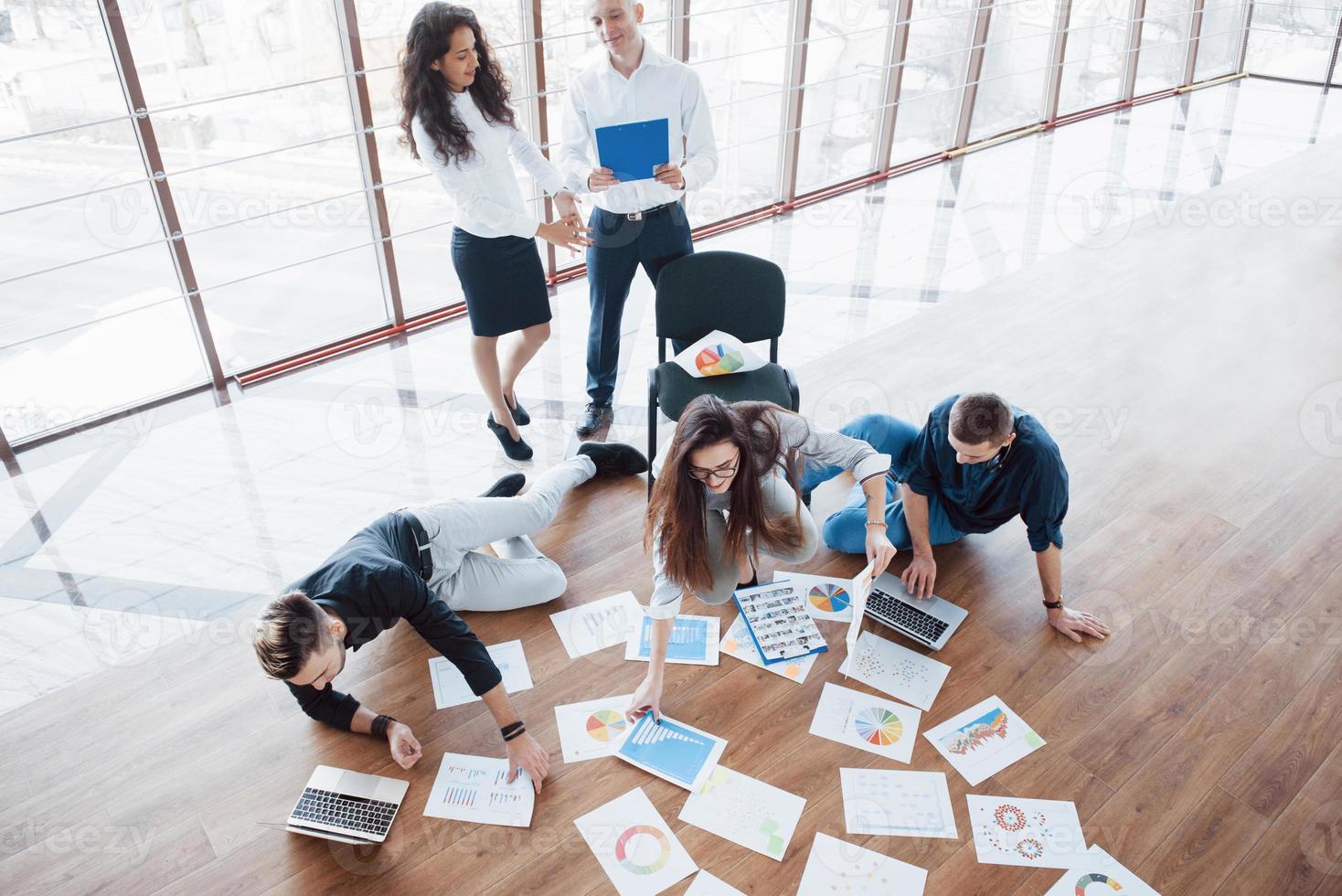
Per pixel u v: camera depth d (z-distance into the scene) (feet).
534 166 9.71
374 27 10.65
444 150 8.51
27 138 9.04
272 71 10.28
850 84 16.11
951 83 17.81
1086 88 20.76
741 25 14.14
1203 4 21.36
